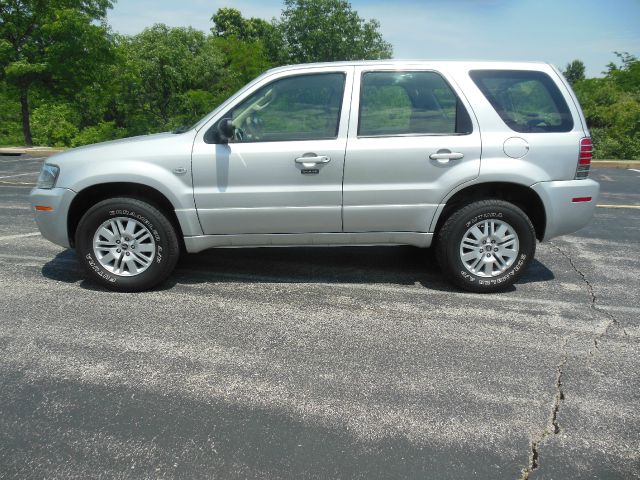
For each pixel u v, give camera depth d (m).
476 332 3.89
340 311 4.25
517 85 4.49
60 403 2.93
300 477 2.40
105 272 4.54
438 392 3.09
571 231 4.60
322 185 4.40
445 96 4.43
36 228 6.80
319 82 4.43
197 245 4.55
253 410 2.89
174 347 3.60
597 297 4.64
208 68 33.31
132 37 32.50
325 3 34.41
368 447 2.61
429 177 4.41
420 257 5.72
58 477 2.39
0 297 4.42
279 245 4.62
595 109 28.58
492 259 4.59
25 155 18.27
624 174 13.84
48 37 21.31
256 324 3.98
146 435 2.68
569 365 3.43
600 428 2.78
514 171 4.37
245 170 4.36
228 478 2.39
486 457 2.55
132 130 32.34
